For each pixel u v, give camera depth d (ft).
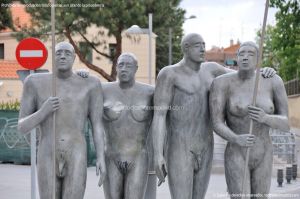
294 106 137.28
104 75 87.97
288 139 66.18
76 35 85.97
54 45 23.48
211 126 26.08
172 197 26.03
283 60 125.80
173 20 87.04
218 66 26.63
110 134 26.22
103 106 25.58
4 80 111.86
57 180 24.40
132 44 114.11
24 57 38.93
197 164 25.94
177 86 25.55
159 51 149.59
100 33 84.58
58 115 24.11
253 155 24.88
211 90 25.21
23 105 24.52
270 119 24.29
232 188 25.12
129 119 26.04
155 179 29.35
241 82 24.95
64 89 24.26
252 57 24.72
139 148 26.17
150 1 81.82
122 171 26.27
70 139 24.13
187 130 25.67
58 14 77.30
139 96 26.21
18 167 67.77
